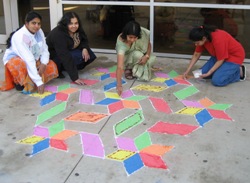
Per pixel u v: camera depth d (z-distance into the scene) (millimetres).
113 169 2580
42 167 2613
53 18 5449
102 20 5242
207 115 3357
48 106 3584
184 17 4906
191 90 3947
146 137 2990
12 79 3949
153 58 4238
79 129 3133
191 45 4980
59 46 4020
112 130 3111
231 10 4719
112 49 5328
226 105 3566
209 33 3900
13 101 3701
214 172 2535
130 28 3697
